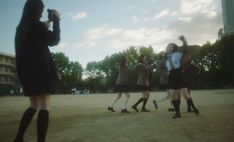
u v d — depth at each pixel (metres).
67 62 100.06
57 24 3.69
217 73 65.25
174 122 6.14
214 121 6.00
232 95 19.22
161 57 10.16
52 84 3.69
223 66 63.97
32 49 3.61
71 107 11.99
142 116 7.66
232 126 5.27
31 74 3.55
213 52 64.19
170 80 7.39
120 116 7.84
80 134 4.88
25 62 3.60
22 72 3.62
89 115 8.32
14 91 76.25
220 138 4.20
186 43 8.66
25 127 3.82
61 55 100.00
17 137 3.81
